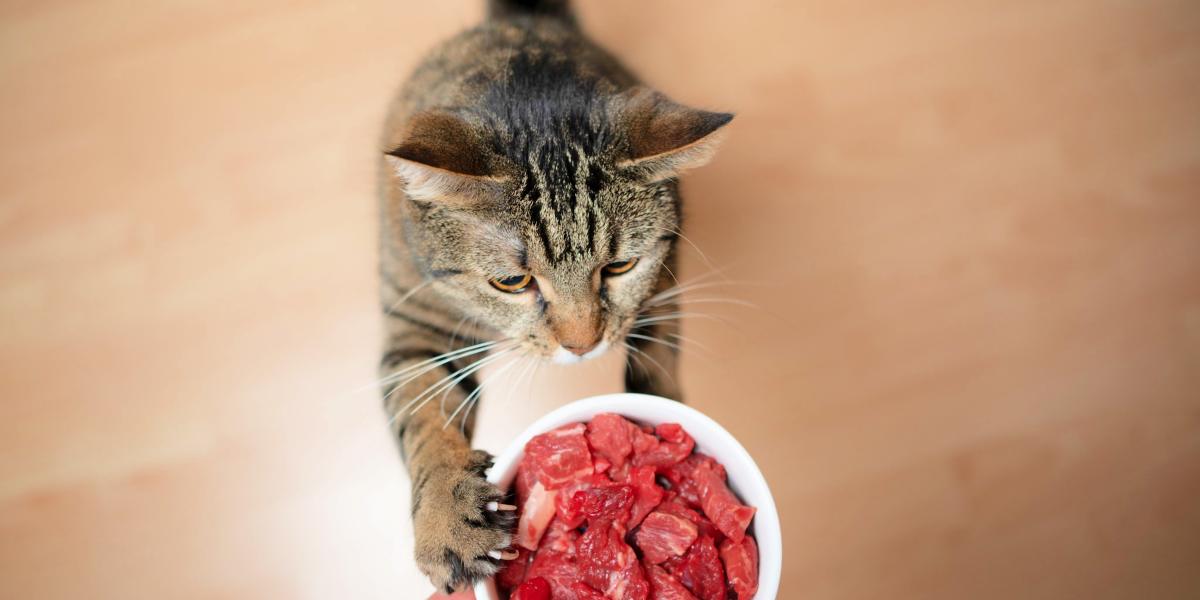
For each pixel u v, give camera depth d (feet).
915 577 2.28
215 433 2.30
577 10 2.40
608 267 1.78
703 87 2.53
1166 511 2.33
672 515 1.55
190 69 2.50
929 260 2.45
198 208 2.42
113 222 2.41
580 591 1.53
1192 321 2.45
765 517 1.52
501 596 1.59
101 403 2.31
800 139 2.50
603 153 1.70
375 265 2.39
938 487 2.33
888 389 2.37
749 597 1.50
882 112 2.54
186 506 2.26
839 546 2.29
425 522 1.62
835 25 2.58
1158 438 2.38
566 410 1.57
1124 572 2.30
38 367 2.33
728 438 1.55
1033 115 2.56
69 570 2.22
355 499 2.27
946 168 2.51
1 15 2.54
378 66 2.50
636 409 1.58
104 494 2.26
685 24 2.56
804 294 2.41
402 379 1.86
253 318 2.36
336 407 2.31
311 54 2.51
